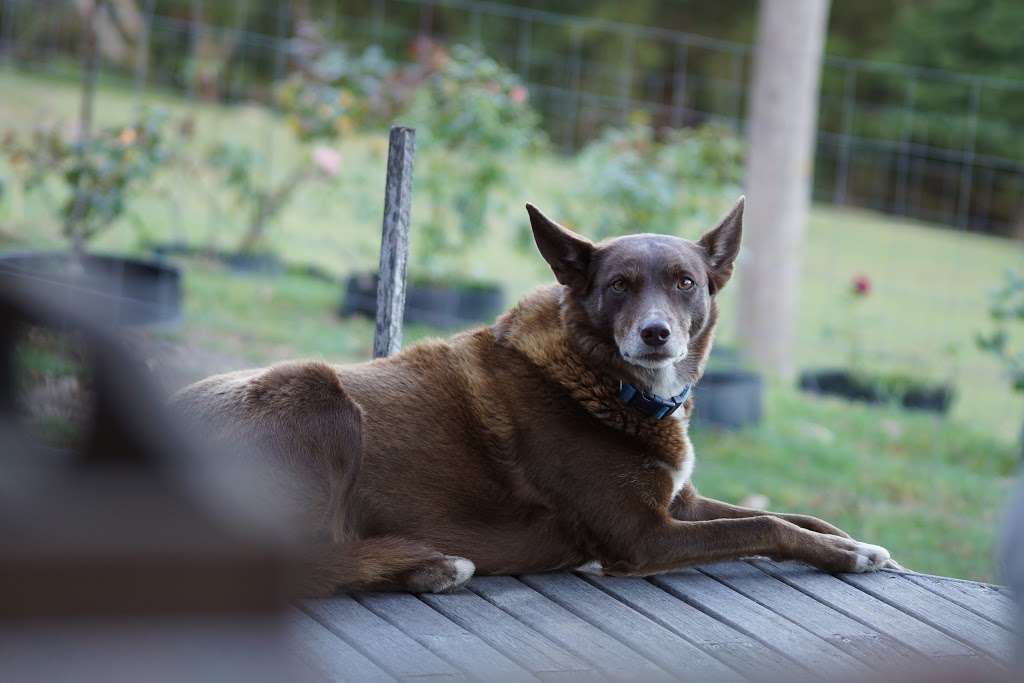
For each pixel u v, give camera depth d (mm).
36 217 9383
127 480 1480
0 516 1408
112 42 15438
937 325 13750
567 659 3318
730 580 4133
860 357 11508
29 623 1389
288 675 1569
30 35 13414
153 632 1426
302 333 9391
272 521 1511
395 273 5020
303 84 11047
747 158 11531
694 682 2932
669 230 9562
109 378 1568
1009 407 10984
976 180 23594
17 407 1753
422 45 11086
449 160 9820
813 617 3803
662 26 25688
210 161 10672
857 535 7332
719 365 9891
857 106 24719
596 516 4027
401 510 3988
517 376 4148
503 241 11289
